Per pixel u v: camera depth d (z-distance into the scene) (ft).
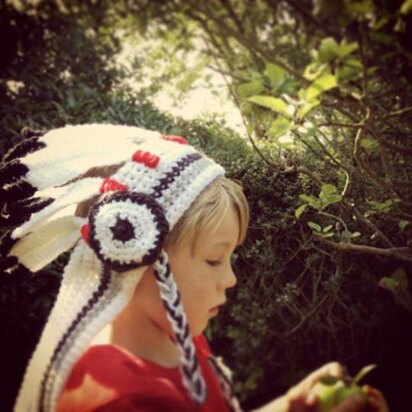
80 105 7.13
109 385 2.56
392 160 4.12
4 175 3.28
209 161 3.08
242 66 4.88
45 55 7.94
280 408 2.83
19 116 7.27
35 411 2.87
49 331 2.99
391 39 2.80
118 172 2.97
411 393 4.34
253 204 4.44
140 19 6.69
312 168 4.33
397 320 4.38
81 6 7.72
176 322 2.61
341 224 4.29
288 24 5.10
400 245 4.26
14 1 8.01
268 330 4.59
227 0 4.81
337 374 2.80
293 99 3.34
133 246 2.66
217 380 3.27
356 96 3.05
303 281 4.51
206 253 2.86
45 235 3.28
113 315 2.74
